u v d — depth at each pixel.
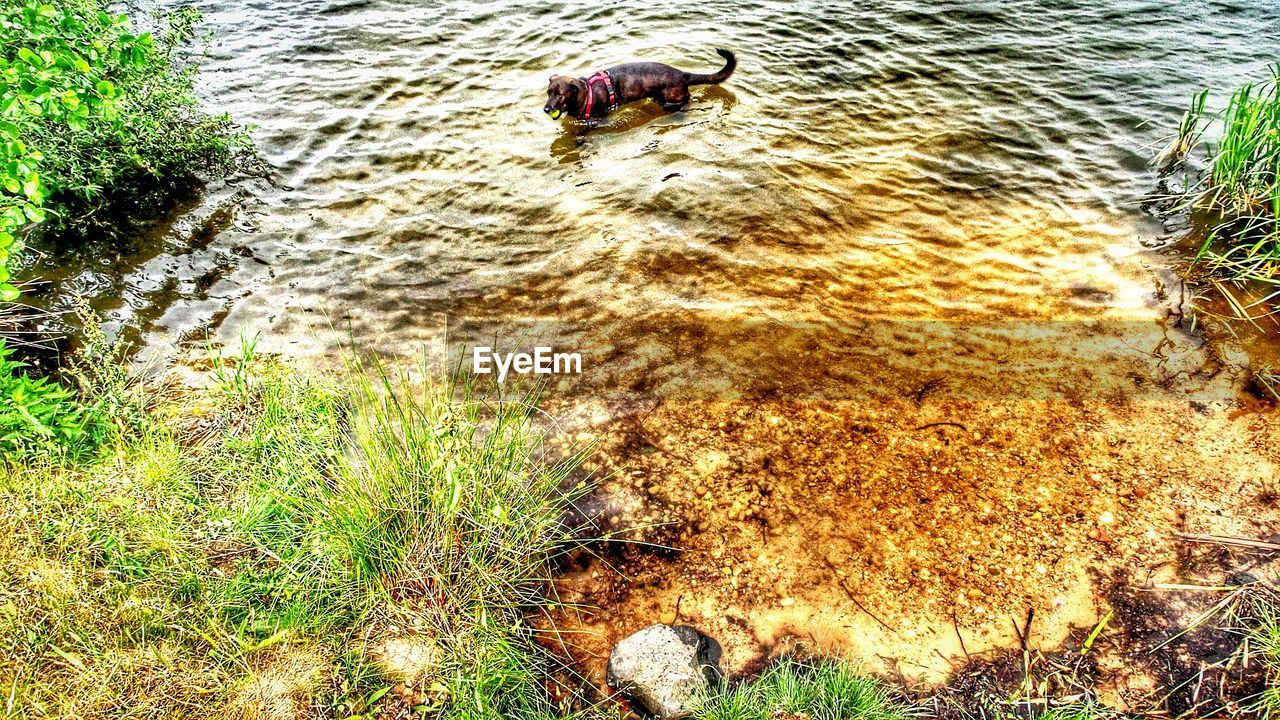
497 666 2.51
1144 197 4.14
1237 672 2.50
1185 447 3.10
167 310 3.72
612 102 4.73
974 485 3.03
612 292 3.80
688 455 3.16
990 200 4.18
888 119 4.69
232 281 3.87
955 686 2.52
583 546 2.92
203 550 2.72
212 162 4.44
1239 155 3.94
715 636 2.70
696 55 5.22
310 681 2.40
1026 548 2.86
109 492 2.80
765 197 4.23
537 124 4.74
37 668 2.32
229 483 2.93
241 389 3.20
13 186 2.97
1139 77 4.89
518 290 3.83
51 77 3.05
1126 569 2.80
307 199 4.29
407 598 2.66
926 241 3.98
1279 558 2.80
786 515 2.98
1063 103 4.73
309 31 5.48
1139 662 2.55
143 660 2.37
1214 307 3.60
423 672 2.51
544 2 5.79
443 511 2.70
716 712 2.40
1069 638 2.63
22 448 2.88
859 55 5.19
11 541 2.62
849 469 3.10
